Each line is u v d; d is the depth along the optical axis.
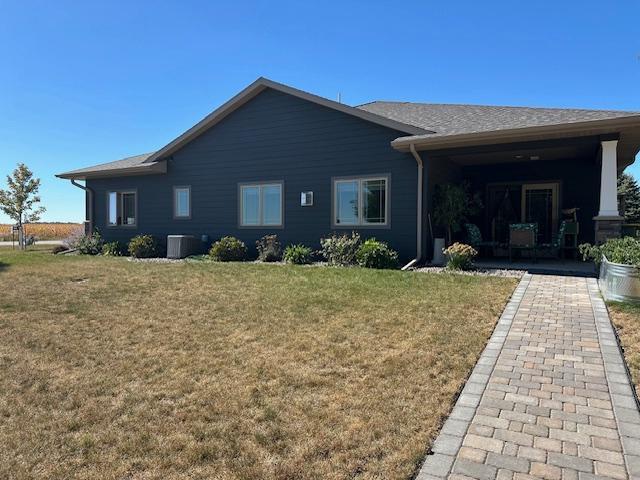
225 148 12.53
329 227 11.01
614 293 5.82
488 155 10.88
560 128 7.87
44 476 2.39
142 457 2.55
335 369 3.77
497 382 3.44
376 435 2.71
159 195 13.84
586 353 4.03
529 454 2.47
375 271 8.55
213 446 2.64
